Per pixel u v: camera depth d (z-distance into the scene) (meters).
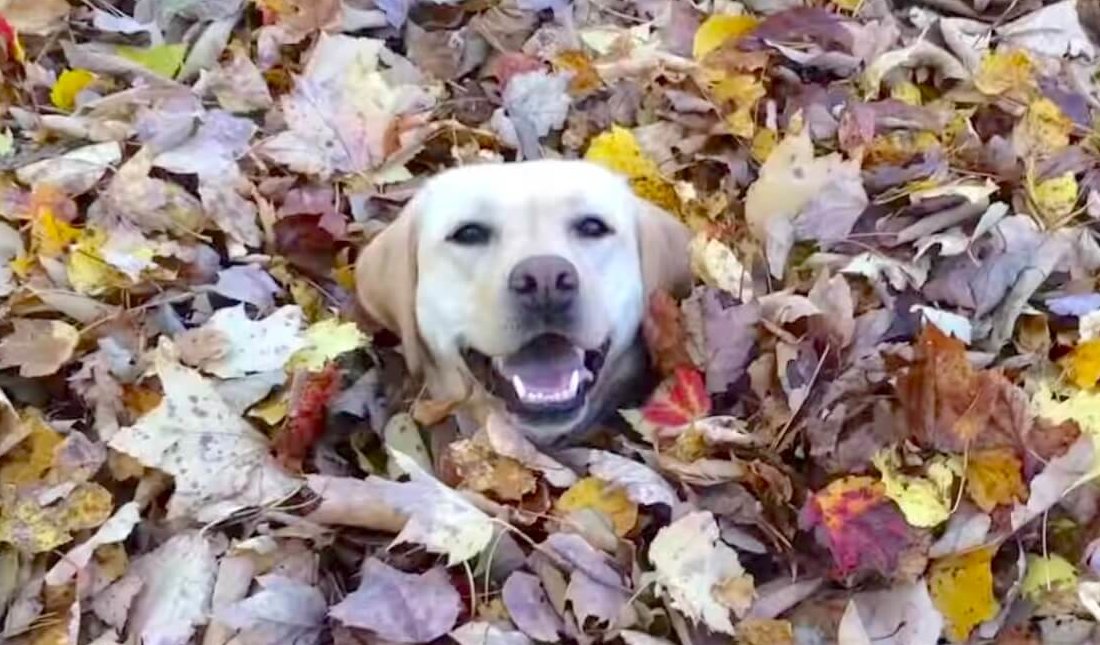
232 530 1.17
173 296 1.33
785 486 1.15
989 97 1.57
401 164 1.50
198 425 1.18
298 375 1.24
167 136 1.46
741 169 1.50
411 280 1.27
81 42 1.63
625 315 1.24
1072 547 1.15
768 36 1.63
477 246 1.22
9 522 1.13
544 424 1.20
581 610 1.09
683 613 1.09
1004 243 1.36
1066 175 1.44
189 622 1.09
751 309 1.26
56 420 1.23
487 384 1.22
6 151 1.45
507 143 1.54
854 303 1.33
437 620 1.08
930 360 1.17
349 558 1.15
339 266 1.40
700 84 1.55
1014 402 1.15
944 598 1.11
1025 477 1.14
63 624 1.09
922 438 1.16
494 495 1.17
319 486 1.14
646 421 1.22
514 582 1.11
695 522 1.11
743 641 1.08
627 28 1.71
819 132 1.52
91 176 1.42
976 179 1.45
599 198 1.24
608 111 1.58
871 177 1.44
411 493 1.13
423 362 1.28
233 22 1.66
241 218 1.41
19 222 1.38
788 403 1.21
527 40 1.68
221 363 1.25
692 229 1.41
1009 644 1.10
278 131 1.54
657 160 1.51
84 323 1.31
